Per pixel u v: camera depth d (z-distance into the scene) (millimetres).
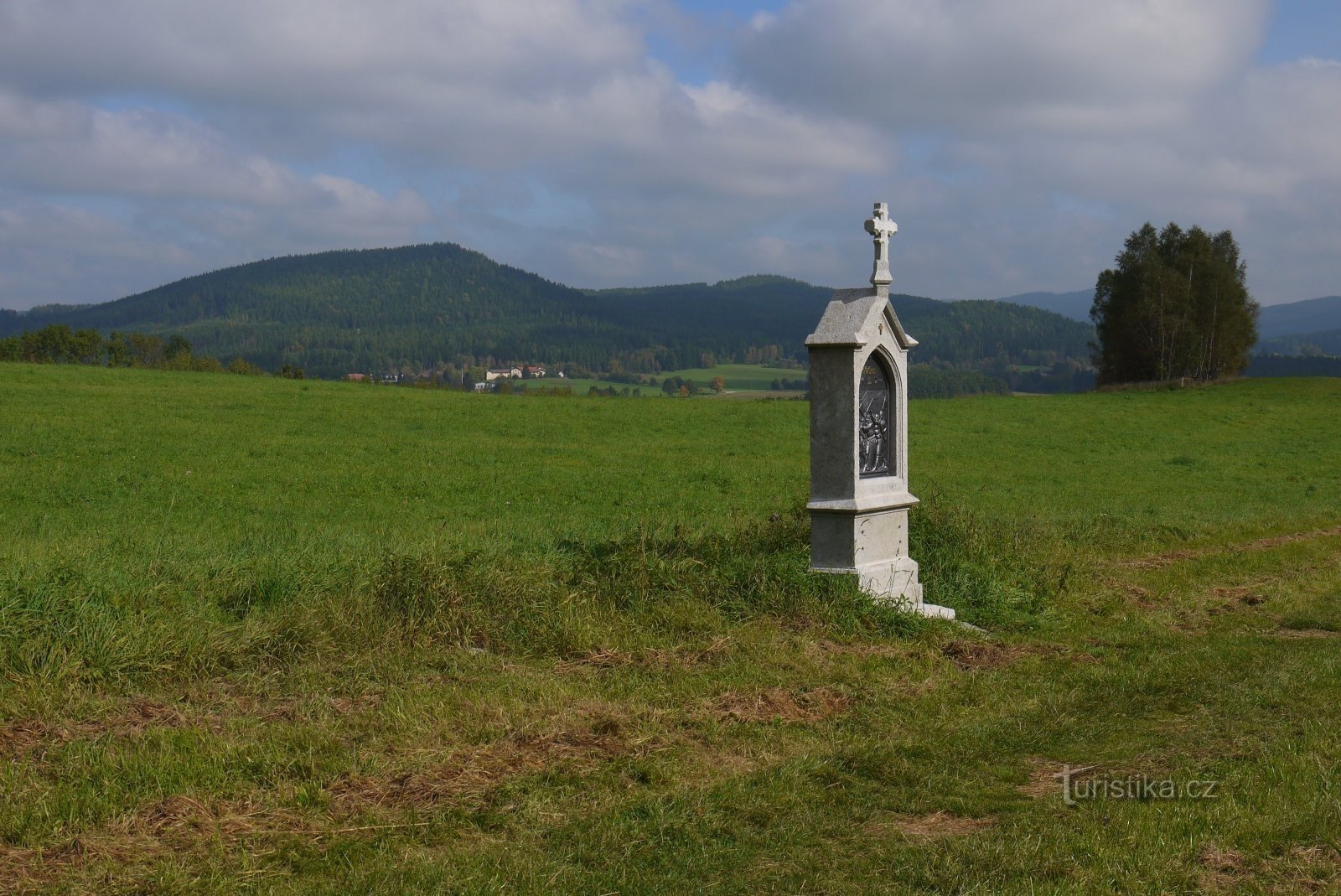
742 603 11633
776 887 5824
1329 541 20250
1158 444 44281
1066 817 6848
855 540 12297
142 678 8484
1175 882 5844
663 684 9359
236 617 10219
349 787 6895
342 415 42094
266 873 5766
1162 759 7984
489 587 10836
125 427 34094
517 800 6820
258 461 28422
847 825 6750
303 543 14281
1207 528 21484
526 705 8508
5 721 7469
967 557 15023
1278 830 6523
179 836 6082
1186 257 97188
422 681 8961
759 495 25703
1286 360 142125
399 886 5641
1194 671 10609
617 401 54750
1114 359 99625
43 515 18859
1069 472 34656
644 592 11617
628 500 24156
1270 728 8711
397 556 11516
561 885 5750
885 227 12555
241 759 7035
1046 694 9812
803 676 9961
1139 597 14703
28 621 8719
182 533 16391
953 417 53906
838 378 12234
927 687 9875
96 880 5527
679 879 5879
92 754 6906
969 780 7594
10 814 6074
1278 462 39281
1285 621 13297
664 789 7199
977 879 5883
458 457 31484
